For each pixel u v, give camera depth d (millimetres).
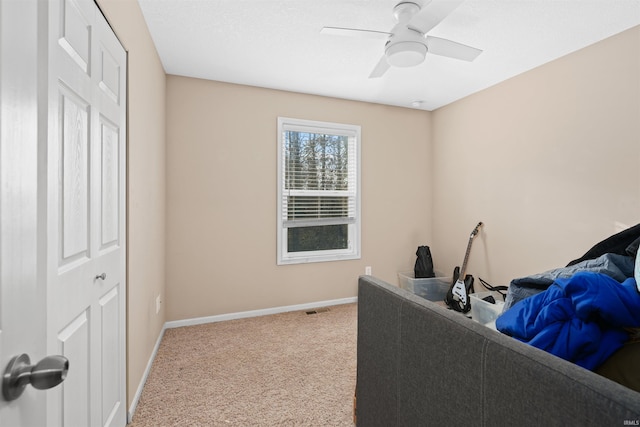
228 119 3139
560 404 638
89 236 1192
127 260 1661
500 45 2414
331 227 3676
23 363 505
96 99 1251
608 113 2291
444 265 3863
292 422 1655
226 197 3143
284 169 3426
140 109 1932
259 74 2963
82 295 1124
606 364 844
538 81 2787
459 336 910
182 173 2988
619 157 2230
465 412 888
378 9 2000
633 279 994
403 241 3939
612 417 546
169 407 1776
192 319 3025
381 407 1330
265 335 2773
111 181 1440
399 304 1202
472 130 3469
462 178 3605
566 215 2576
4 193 466
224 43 2410
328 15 2068
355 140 3711
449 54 2160
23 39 519
